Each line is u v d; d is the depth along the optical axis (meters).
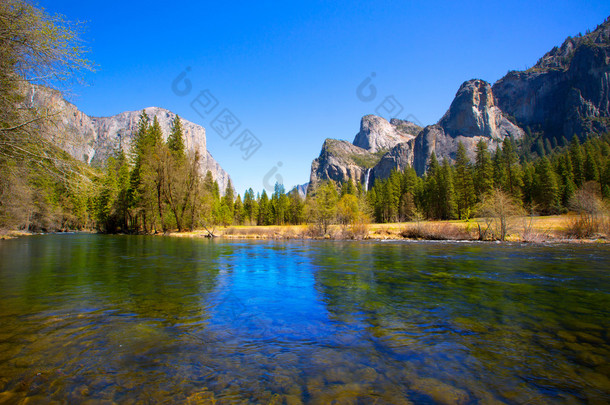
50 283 8.72
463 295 7.52
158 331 4.96
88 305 6.46
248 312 6.06
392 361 3.94
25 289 7.93
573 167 62.59
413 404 2.96
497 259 14.66
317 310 6.23
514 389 3.28
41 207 42.94
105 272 10.67
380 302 6.87
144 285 8.55
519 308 6.39
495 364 3.87
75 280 9.20
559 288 8.29
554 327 5.24
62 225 57.69
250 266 12.41
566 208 54.31
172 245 23.58
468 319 5.66
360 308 6.38
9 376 3.44
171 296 7.32
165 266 12.25
